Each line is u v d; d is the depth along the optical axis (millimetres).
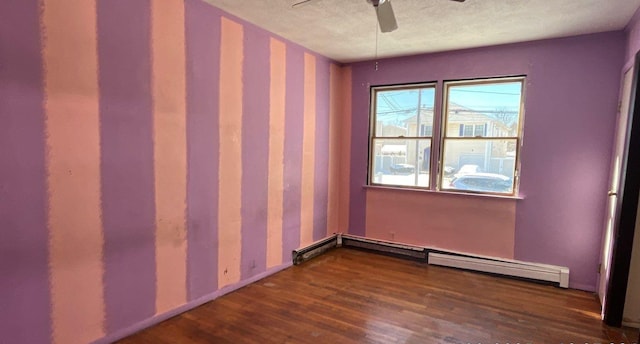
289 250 3947
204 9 2771
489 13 2818
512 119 3730
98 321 2258
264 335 2457
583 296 3221
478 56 3799
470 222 3949
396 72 4293
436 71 4039
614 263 2604
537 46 3500
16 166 1854
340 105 4691
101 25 2150
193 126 2773
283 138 3734
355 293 3207
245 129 3254
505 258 3768
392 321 2678
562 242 3496
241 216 3281
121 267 2361
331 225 4699
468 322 2678
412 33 3344
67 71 2016
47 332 2023
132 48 2322
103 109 2195
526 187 3631
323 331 2518
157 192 2549
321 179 4426
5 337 1867
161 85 2518
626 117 2760
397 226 4414
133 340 2379
